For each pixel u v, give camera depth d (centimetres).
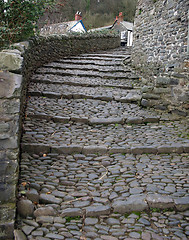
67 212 287
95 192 321
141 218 284
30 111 536
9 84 273
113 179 350
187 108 567
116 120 536
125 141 455
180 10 594
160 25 700
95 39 1455
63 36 1109
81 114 557
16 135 270
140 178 350
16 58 283
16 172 270
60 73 845
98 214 290
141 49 870
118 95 677
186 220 282
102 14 3225
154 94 621
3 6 491
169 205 297
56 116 525
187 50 557
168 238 256
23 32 605
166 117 571
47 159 394
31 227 266
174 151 427
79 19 2058
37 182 330
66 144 427
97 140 454
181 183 336
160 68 686
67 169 372
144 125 539
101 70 926
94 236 260
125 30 2562
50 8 641
